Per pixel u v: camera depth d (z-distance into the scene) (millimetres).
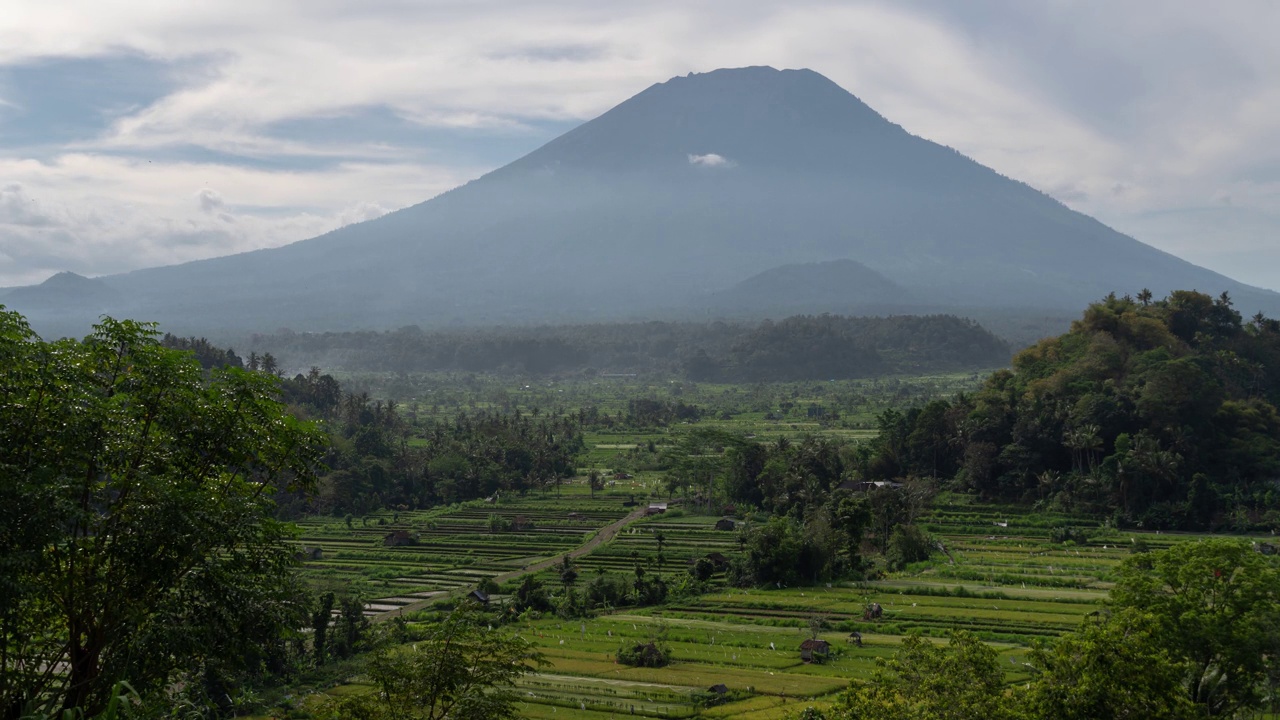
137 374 31656
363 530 170375
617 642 103375
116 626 29375
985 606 113812
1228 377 198500
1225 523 153375
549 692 84000
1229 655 52531
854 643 101875
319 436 35625
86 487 29406
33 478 27359
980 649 47688
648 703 81000
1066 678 46656
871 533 156500
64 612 29672
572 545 159375
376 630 88812
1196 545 57000
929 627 105375
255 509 31969
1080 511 164875
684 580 134250
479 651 37031
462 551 154875
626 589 127312
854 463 197500
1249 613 53375
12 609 27953
